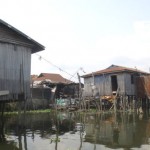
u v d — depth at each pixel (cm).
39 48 2536
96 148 1571
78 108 4656
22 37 2366
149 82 4581
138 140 1800
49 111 4503
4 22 2170
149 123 2708
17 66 2298
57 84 5256
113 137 1912
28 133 2114
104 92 4712
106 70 4816
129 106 4606
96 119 3170
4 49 2205
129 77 4612
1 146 1622
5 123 2764
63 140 1811
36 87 4947
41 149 1538
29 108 4556
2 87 2148
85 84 5044
